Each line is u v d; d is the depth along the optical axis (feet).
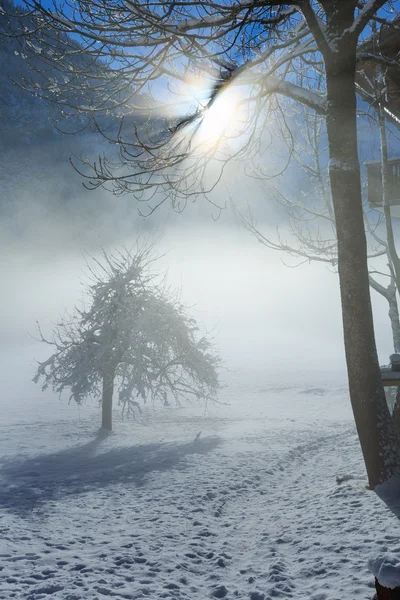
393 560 10.24
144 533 26.89
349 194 29.60
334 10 29.37
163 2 25.52
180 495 35.35
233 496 35.45
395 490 28.91
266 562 22.39
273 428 72.08
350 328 30.01
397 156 52.49
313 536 24.56
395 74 41.52
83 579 20.29
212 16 26.99
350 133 29.73
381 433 29.89
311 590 18.80
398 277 48.21
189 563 22.56
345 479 34.35
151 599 18.52
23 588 19.34
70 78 29.71
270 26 29.14
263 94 32.73
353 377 30.17
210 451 53.42
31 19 27.94
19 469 48.93
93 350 73.36
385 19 32.78
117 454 56.59
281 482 39.34
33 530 27.37
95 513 31.30
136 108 31.55
